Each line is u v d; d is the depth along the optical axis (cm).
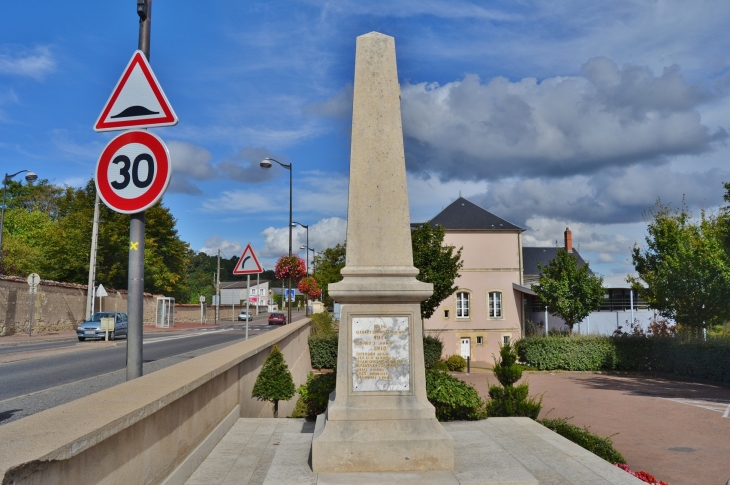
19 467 230
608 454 749
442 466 522
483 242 3516
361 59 618
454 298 3453
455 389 811
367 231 589
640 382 1903
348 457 519
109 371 1422
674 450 923
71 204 5625
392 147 604
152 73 508
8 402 968
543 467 575
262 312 10325
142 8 512
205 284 10875
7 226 5200
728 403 1414
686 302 2148
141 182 495
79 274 4447
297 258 2848
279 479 496
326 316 2825
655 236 2464
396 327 570
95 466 308
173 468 470
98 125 508
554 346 2272
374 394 559
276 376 870
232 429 707
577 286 2723
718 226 2084
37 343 2580
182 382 478
